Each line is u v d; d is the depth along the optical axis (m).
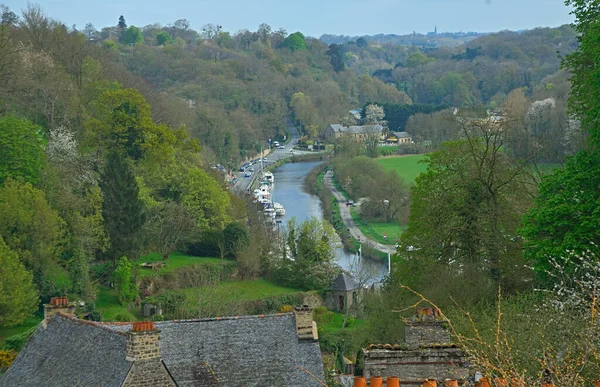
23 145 138.88
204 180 168.50
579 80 88.88
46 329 66.50
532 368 44.75
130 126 172.62
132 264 138.62
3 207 124.06
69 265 131.62
